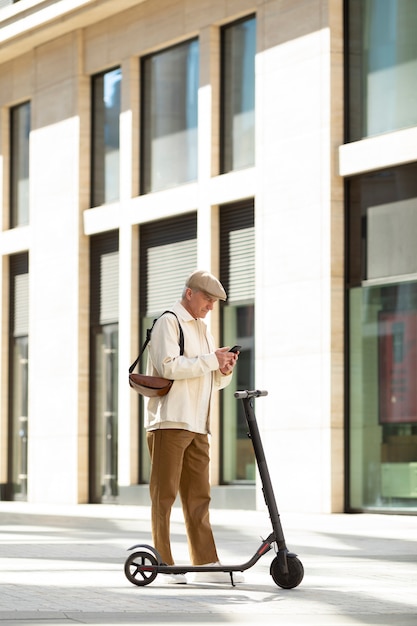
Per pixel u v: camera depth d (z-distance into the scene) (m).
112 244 27.19
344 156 20.86
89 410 27.64
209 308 9.61
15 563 11.54
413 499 19.84
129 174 26.41
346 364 20.92
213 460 23.61
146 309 25.98
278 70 22.27
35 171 29.55
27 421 30.17
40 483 28.67
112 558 12.17
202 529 9.46
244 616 7.63
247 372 23.23
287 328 21.70
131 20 26.55
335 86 21.14
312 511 21.00
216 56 24.33
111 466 26.97
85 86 28.11
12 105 31.17
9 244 30.69
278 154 22.14
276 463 21.83
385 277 20.31
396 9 20.58
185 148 25.36
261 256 22.39
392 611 7.94
